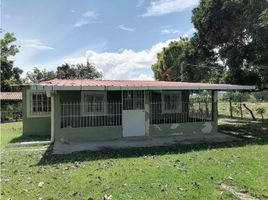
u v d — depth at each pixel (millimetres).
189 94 15562
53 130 12234
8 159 8773
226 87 13172
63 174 6797
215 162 7637
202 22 19562
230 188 5555
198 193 5188
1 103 30859
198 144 11070
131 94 13305
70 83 12062
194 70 25547
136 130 13281
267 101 34688
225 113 27641
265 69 19500
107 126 12789
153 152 9516
